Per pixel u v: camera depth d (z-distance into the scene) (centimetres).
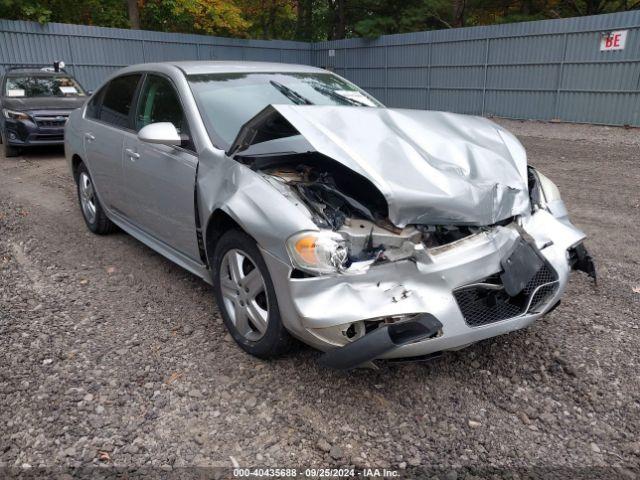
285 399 280
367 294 255
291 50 2297
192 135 357
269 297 285
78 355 318
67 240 526
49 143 1019
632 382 296
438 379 298
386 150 289
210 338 338
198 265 370
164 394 283
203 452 244
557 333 346
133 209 442
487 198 279
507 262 279
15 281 427
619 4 2200
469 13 2516
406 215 264
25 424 260
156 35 1903
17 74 1116
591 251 504
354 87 463
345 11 2666
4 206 659
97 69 1797
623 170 890
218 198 315
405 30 2344
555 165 950
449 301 263
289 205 273
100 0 2167
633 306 385
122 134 443
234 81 404
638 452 247
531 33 1593
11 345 328
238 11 2228
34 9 1642
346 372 302
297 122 295
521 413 272
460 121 361
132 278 432
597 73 1477
